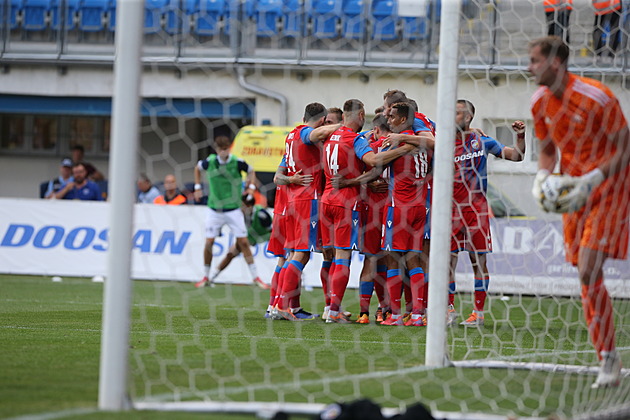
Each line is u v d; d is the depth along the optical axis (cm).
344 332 2459
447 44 1805
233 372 1652
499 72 3938
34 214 4994
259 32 6081
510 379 1675
